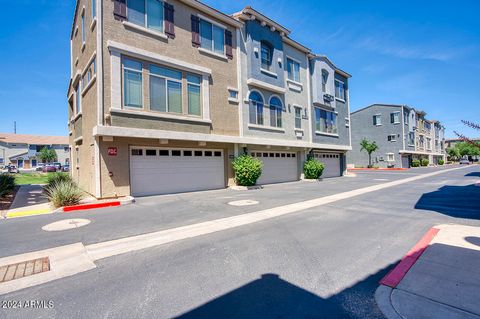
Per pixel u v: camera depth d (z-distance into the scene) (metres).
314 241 5.73
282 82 18.45
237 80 15.70
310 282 3.92
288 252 5.10
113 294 3.62
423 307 3.18
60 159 57.94
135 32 11.55
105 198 10.59
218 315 3.14
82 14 13.81
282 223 7.28
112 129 10.31
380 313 3.13
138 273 4.25
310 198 11.58
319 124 22.39
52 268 4.45
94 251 5.20
